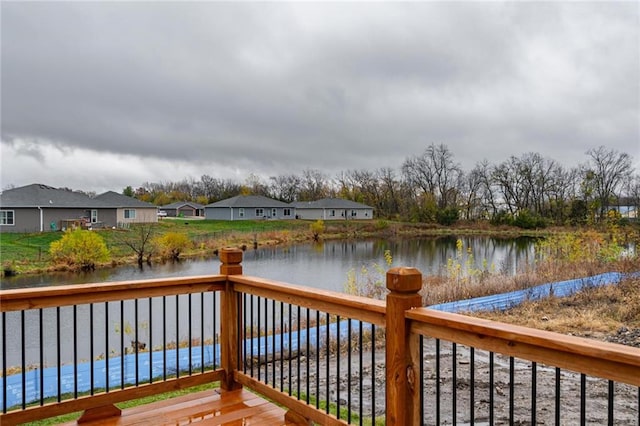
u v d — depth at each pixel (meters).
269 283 2.60
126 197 35.78
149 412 2.63
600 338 6.27
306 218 48.25
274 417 2.57
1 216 27.53
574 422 3.40
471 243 29.95
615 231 15.97
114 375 4.64
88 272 18.89
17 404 3.76
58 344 2.40
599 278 10.34
